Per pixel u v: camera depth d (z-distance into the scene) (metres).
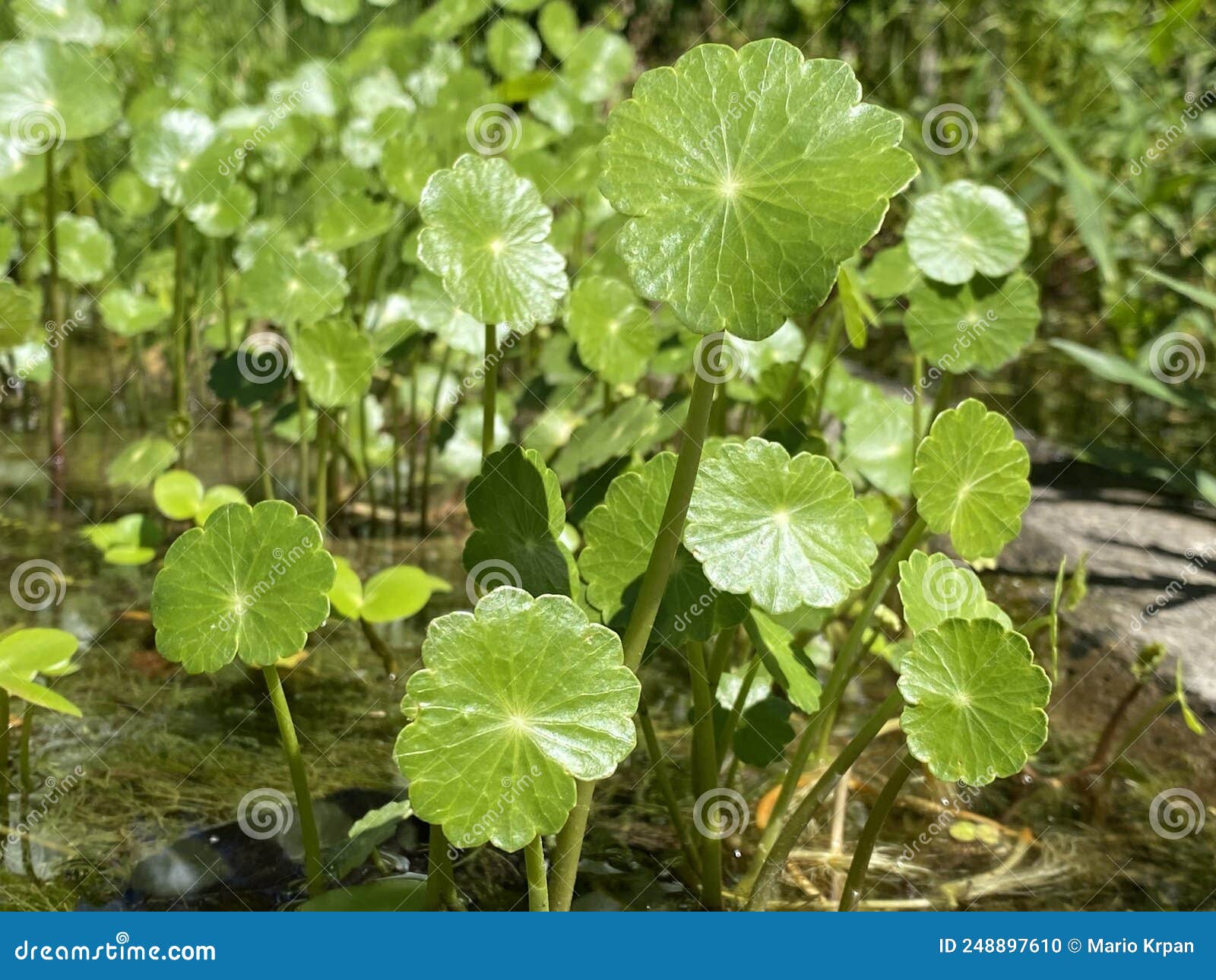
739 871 0.59
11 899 0.56
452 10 1.05
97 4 0.97
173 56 1.10
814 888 0.58
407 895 0.54
